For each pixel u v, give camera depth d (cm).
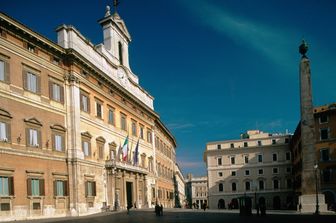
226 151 9806
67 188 3850
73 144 3962
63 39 4066
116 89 5188
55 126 3762
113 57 5303
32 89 3525
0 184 3044
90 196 4172
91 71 4459
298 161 7806
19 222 2845
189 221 2794
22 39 3438
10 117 3206
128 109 5672
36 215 3359
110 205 4581
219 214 4034
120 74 5453
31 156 3397
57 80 3894
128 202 5325
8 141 3167
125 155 5228
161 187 7369
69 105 4012
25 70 3450
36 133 3509
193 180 18588
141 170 5662
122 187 4981
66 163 3888
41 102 3609
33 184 3391
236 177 9638
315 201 4244
